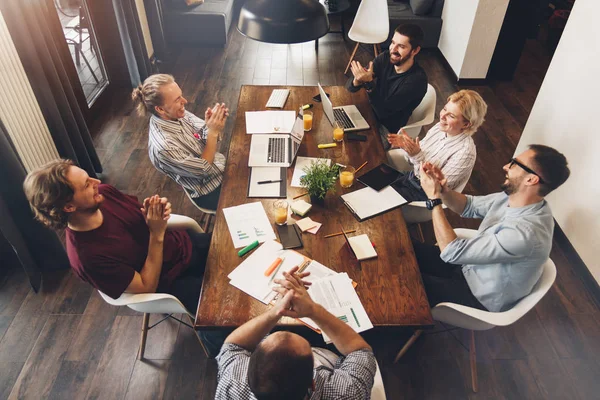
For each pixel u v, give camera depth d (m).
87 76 4.67
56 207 1.72
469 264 2.04
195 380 2.36
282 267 2.02
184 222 2.44
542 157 1.88
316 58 5.43
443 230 2.15
